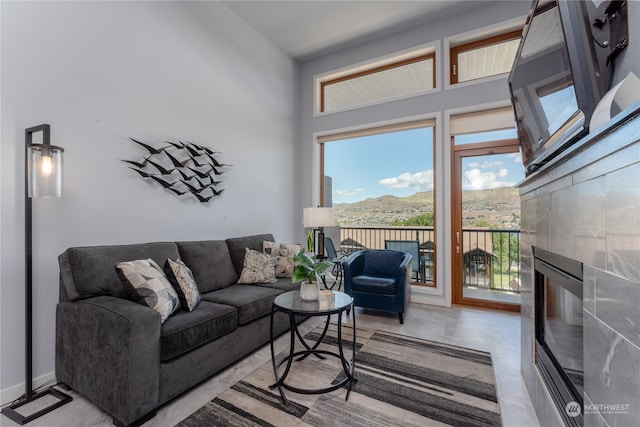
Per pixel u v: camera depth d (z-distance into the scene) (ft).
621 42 3.39
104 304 5.44
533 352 5.67
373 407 5.55
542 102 4.75
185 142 9.61
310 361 7.31
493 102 11.18
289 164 14.84
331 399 5.78
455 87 11.85
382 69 13.98
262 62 13.10
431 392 6.04
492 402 5.73
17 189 6.05
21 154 6.09
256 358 7.49
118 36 7.82
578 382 3.76
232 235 11.44
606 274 2.84
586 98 3.41
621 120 2.45
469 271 12.06
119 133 7.82
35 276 6.25
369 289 10.20
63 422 5.12
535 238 5.49
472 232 11.98
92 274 6.11
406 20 12.17
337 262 12.83
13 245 5.99
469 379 6.52
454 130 12.03
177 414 5.31
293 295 7.32
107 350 5.09
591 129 3.37
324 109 15.62
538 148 5.23
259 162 12.87
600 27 3.51
